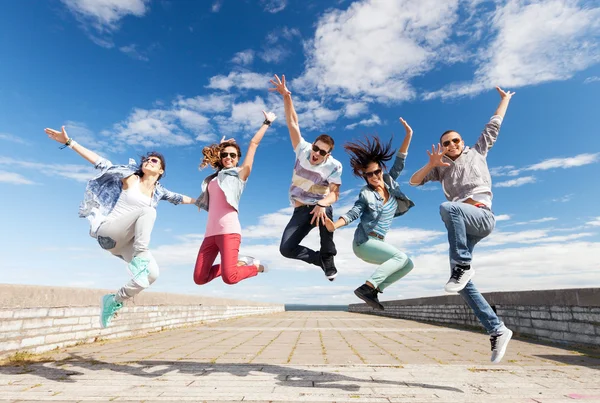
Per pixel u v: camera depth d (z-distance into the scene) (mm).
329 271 3947
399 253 3623
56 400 2814
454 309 10883
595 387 3307
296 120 4109
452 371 4004
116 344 6176
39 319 5023
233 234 3875
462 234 3219
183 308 10375
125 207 3797
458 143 3594
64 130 3621
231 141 4160
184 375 3746
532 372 3961
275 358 4859
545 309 6629
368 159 3762
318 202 3713
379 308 3541
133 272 3457
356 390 3174
